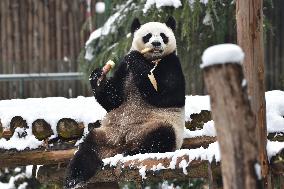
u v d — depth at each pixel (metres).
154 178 8.44
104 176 8.96
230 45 5.46
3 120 10.20
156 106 9.60
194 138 10.57
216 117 5.52
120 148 9.46
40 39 22.55
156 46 9.57
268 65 19.89
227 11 15.32
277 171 8.15
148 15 14.94
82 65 16.81
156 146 9.34
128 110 9.62
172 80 9.54
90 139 9.37
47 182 10.93
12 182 16.47
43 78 21.09
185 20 14.58
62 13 22.52
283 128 10.56
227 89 5.39
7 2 22.41
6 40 22.42
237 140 5.50
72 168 8.97
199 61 15.83
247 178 5.57
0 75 21.12
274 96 11.16
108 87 9.70
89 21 19.61
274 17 19.20
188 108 10.83
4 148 10.16
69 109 10.52
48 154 10.32
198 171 8.12
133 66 9.62
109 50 15.59
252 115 5.52
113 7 16.92
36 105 10.74
